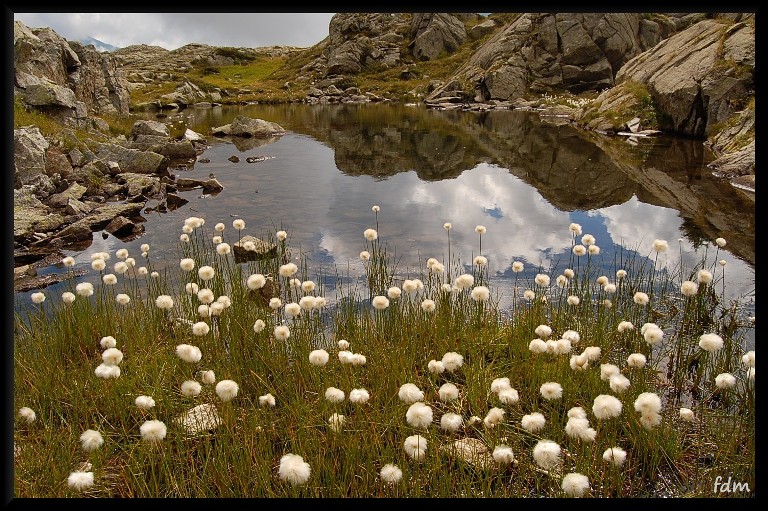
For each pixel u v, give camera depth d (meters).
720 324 6.30
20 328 6.02
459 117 36.56
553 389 3.67
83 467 3.83
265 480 3.58
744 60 20.27
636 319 5.96
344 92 58.31
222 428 4.15
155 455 3.91
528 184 15.32
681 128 23.52
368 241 9.91
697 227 10.51
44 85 18.70
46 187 12.90
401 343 5.52
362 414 4.23
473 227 10.95
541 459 2.97
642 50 47.88
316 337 5.93
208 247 9.55
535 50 48.19
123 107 32.41
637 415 4.11
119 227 10.74
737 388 4.91
